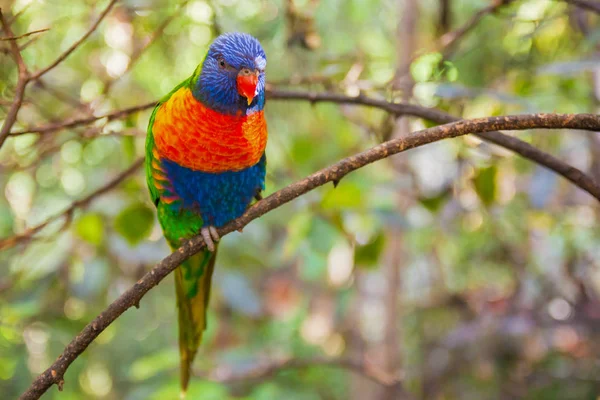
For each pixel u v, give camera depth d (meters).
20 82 4.41
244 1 7.76
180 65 8.46
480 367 9.31
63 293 7.50
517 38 7.35
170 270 4.23
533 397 9.20
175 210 5.36
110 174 9.09
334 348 12.81
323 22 8.24
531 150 4.79
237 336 10.98
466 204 9.78
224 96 4.82
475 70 8.38
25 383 8.71
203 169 5.09
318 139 9.79
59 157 9.32
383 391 10.22
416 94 6.81
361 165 4.06
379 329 11.11
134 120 6.38
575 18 7.30
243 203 5.40
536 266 9.59
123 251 6.99
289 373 10.98
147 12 6.70
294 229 6.95
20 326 6.36
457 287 10.82
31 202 9.28
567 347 9.55
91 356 10.52
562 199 9.41
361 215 7.09
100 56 8.07
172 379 8.88
